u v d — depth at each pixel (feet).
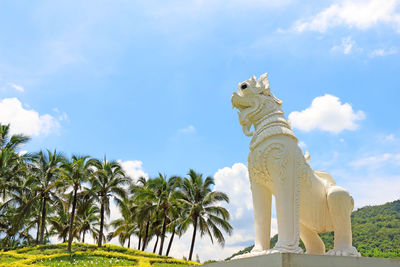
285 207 12.24
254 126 14.37
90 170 75.31
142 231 102.83
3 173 64.80
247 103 14.39
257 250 12.56
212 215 79.66
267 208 13.37
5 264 54.19
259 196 13.44
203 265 12.75
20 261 58.03
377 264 10.55
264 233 13.02
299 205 12.41
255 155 13.29
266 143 13.06
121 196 77.41
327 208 13.33
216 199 79.87
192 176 83.61
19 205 72.08
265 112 13.97
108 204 78.64
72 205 74.33
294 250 11.68
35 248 74.49
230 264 11.46
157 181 81.15
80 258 64.90
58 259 63.10
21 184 68.59
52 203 77.30
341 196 12.98
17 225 69.92
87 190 74.54
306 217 13.46
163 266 63.10
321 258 10.19
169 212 79.61
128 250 77.82
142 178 91.30
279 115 13.78
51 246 76.02
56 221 96.53
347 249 12.73
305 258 10.04
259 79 14.65
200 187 81.51
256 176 13.44
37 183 75.51
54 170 74.79
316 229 13.70
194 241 77.36
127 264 63.98
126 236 110.32
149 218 81.05
